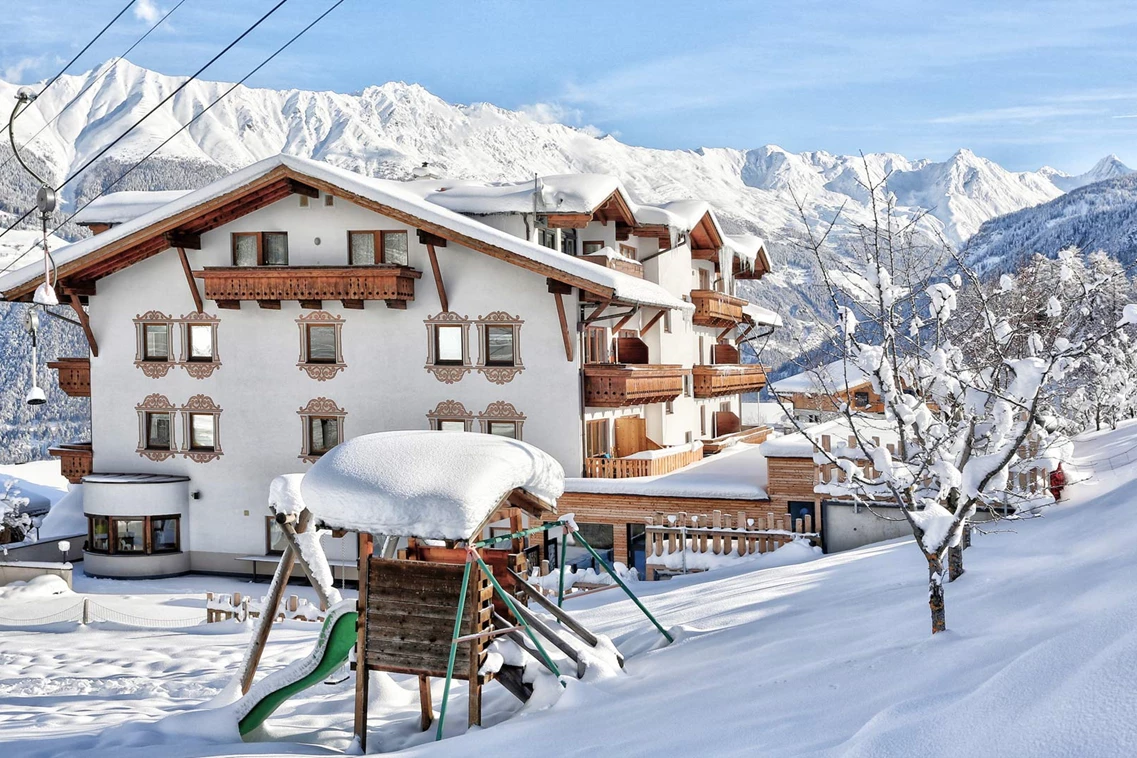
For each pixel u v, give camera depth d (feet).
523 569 39.91
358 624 34.40
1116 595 24.77
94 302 107.45
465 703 38.11
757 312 158.81
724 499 87.40
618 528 91.91
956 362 35.17
